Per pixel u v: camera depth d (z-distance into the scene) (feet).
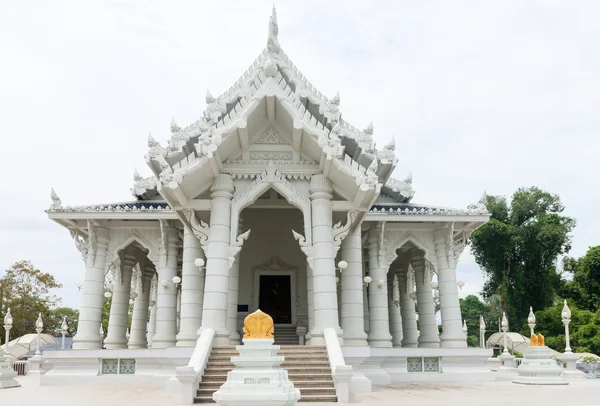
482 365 68.85
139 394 49.78
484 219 75.36
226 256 51.65
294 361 45.03
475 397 45.55
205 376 42.45
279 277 78.07
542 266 183.93
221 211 52.47
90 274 72.59
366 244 78.69
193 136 58.39
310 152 54.34
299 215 80.07
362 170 50.21
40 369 108.58
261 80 53.88
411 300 94.02
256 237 79.15
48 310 196.44
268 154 55.31
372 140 56.44
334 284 52.01
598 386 60.08
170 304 72.13
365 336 60.75
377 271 75.15
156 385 61.36
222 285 50.44
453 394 48.52
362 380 51.08
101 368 65.92
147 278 92.02
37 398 45.91
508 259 187.52
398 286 101.96
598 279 177.88
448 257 76.28
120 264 81.00
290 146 55.62
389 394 48.11
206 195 55.47
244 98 52.26
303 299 76.84
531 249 182.39
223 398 23.97
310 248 52.95
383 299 74.13
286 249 78.69
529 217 191.42
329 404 38.88
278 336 73.72
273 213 80.28
